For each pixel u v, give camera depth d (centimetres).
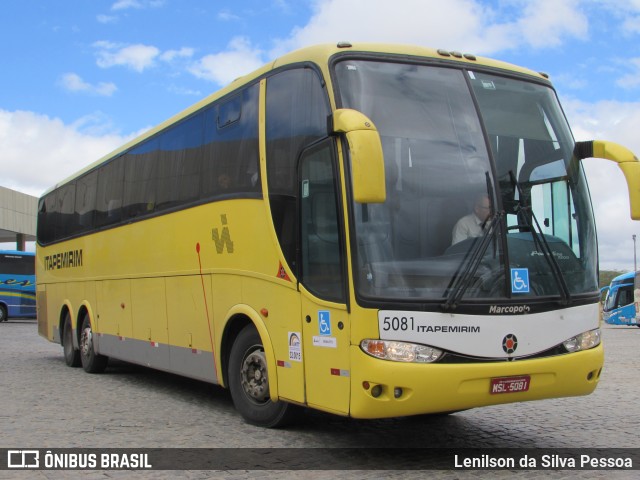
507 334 612
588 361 651
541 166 696
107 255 1248
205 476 591
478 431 778
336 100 643
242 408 799
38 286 1712
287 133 722
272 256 730
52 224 1609
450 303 593
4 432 768
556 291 646
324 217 646
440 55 705
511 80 725
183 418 850
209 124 902
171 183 1001
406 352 581
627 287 3841
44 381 1219
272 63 773
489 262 620
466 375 589
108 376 1294
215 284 856
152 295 1052
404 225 609
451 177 638
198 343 905
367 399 585
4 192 3881
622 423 825
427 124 654
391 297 587
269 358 729
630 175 680
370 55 673
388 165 624
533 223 653
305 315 669
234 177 823
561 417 862
